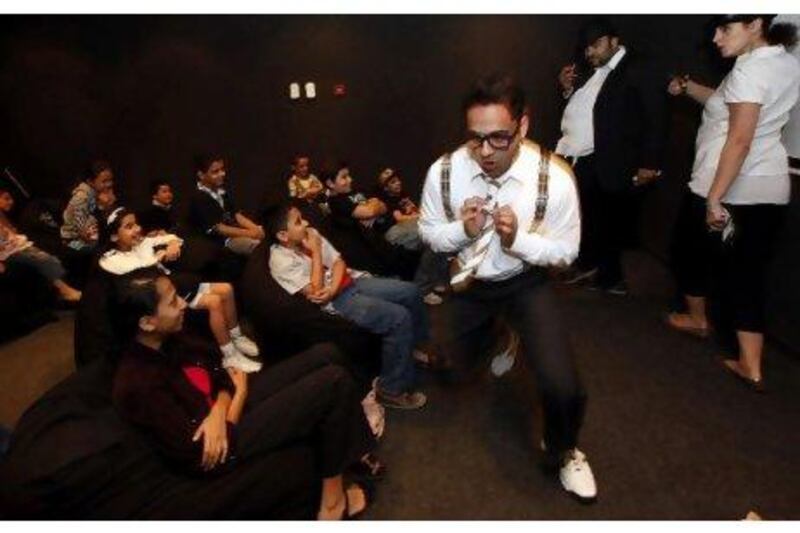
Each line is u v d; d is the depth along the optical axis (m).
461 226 1.69
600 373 2.49
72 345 2.98
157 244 2.76
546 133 4.79
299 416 1.58
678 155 3.51
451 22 4.61
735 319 2.35
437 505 1.82
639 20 3.82
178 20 4.61
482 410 2.29
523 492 1.86
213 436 1.48
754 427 2.12
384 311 2.20
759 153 2.15
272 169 5.02
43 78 4.71
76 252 3.56
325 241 2.47
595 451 2.02
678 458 1.98
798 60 2.18
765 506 1.77
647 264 3.79
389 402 2.31
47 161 4.91
